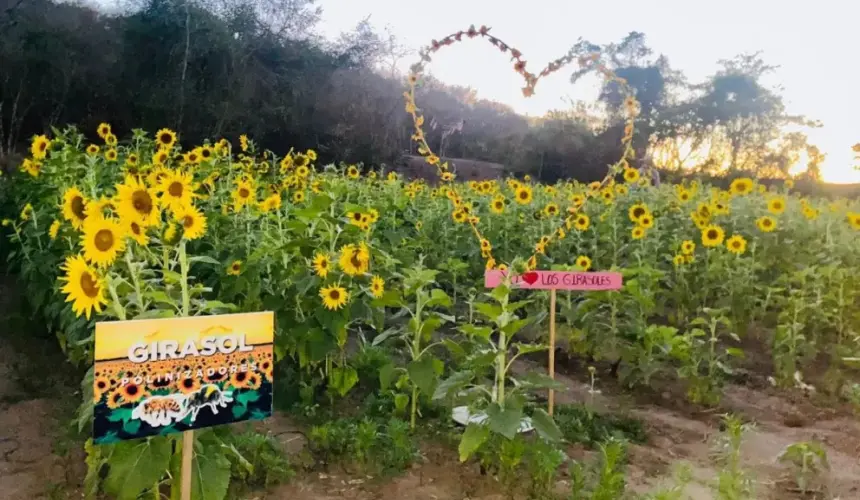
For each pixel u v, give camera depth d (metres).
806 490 3.96
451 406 4.77
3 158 15.37
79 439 4.29
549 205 8.53
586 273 4.68
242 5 24.52
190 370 2.66
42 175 7.49
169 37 21.52
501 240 9.40
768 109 23.56
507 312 3.99
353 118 24.44
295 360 5.63
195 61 21.56
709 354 5.60
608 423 4.91
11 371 5.45
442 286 8.85
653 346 5.95
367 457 4.07
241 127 21.36
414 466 4.07
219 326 2.72
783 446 4.66
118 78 20.14
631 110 4.48
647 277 6.65
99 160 8.80
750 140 24.11
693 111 23.53
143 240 2.93
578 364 6.46
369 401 4.87
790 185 11.50
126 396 2.53
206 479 3.05
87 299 2.66
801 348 6.14
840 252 7.96
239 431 4.50
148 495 3.30
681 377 5.71
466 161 24.34
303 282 4.84
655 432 4.87
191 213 3.20
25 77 18.31
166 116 20.03
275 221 6.76
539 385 3.84
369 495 3.71
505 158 24.16
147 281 3.52
